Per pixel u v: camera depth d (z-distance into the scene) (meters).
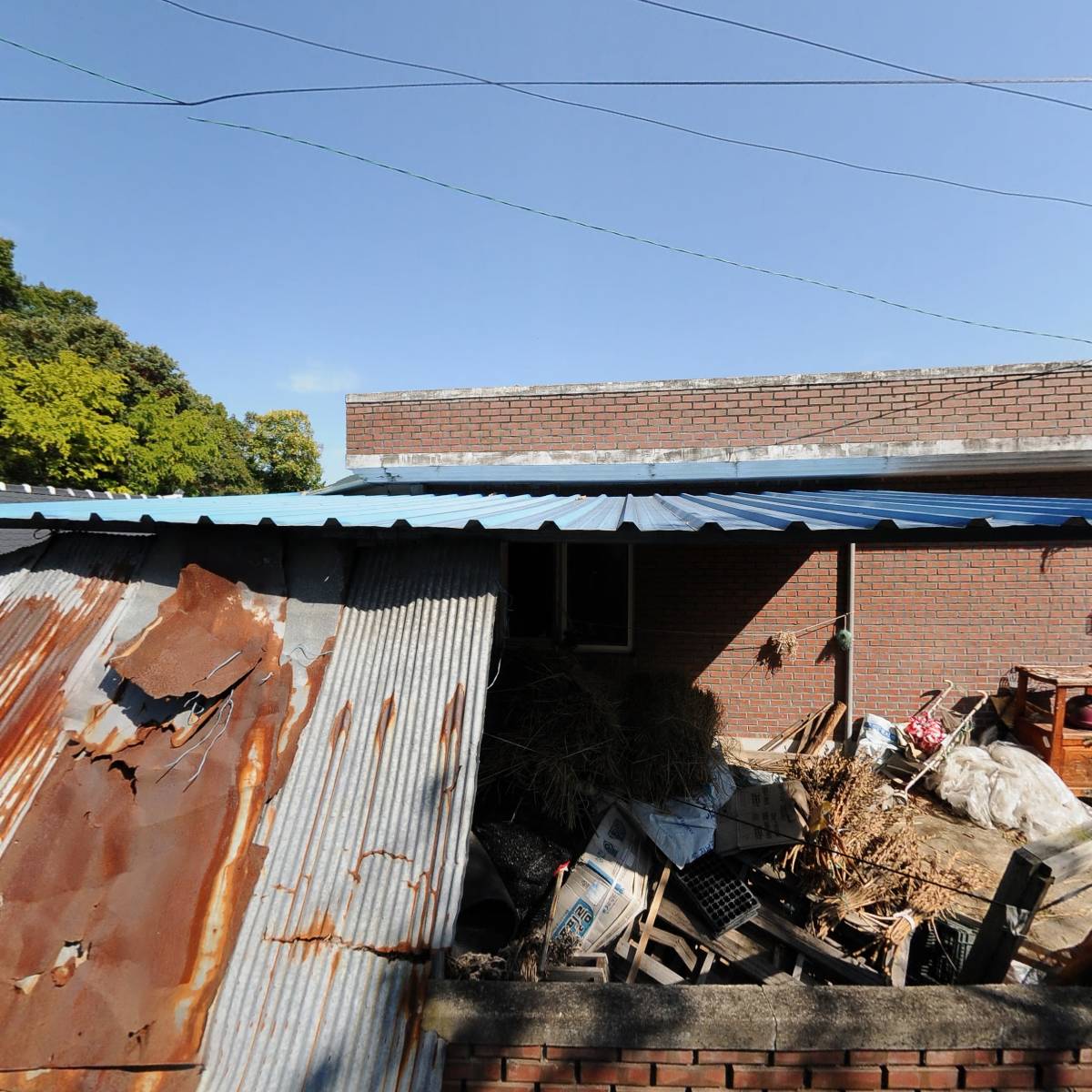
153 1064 1.77
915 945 3.37
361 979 1.89
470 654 2.44
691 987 2.02
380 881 2.03
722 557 6.27
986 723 6.09
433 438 6.61
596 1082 1.91
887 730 5.97
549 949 2.92
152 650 2.44
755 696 6.32
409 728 2.30
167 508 3.12
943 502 3.47
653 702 4.19
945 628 6.16
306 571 2.72
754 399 6.09
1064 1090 1.95
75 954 1.95
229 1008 1.86
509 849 3.26
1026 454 5.22
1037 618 6.07
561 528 2.51
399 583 2.66
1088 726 5.55
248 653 2.48
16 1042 1.79
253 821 2.17
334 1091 1.73
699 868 3.54
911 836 3.80
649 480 5.66
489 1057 1.90
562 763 3.47
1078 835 2.29
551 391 6.40
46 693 2.53
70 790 2.26
